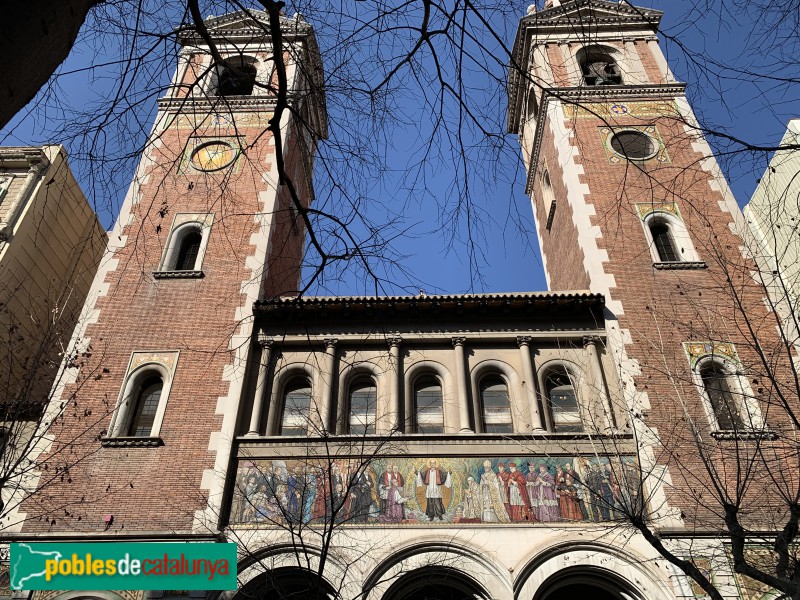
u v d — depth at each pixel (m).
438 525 15.24
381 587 14.36
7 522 15.34
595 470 16.06
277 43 6.92
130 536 15.07
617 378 17.94
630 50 29.42
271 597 14.98
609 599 15.53
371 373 18.84
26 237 23.41
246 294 20.30
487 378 18.91
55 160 25.20
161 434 17.08
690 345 18.42
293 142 27.14
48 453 16.61
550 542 14.80
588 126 25.77
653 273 20.34
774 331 18.64
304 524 14.20
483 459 16.38
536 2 7.84
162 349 19.00
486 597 14.43
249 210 22.92
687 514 15.09
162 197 23.41
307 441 16.83
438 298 19.12
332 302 19.22
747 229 21.48
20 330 22.36
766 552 14.44
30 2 3.57
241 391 18.02
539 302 19.19
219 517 15.37
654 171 23.59
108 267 21.19
